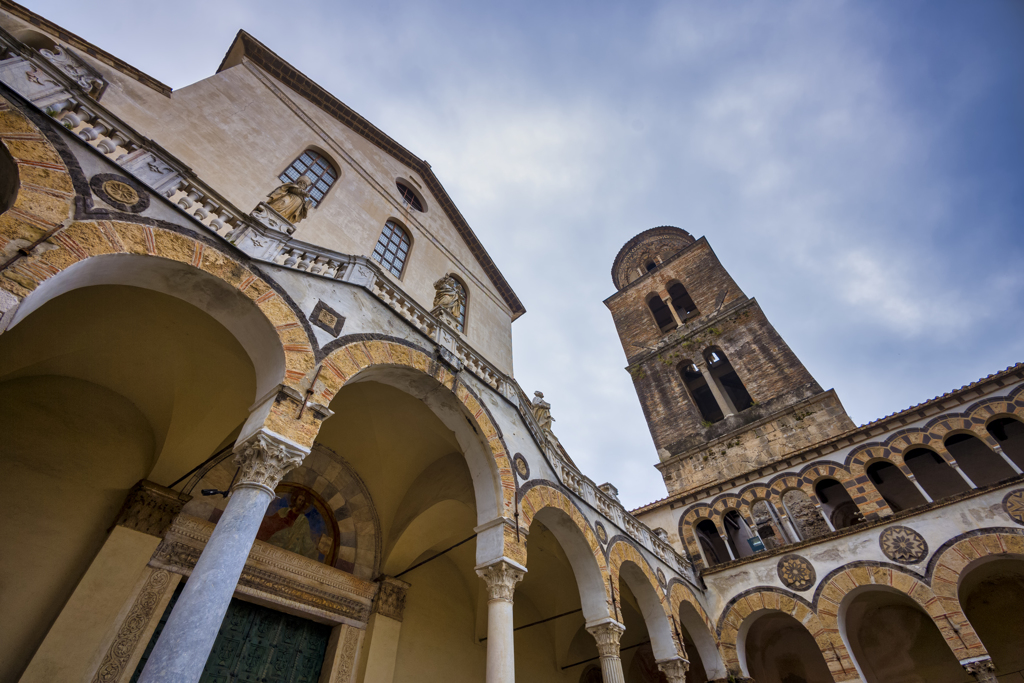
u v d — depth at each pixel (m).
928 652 18.48
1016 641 17.31
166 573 10.09
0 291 5.46
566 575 17.11
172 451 10.70
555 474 14.27
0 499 8.80
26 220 6.14
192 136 13.30
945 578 15.97
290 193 11.74
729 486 23.23
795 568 18.95
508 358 22.64
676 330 36.47
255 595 11.27
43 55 8.12
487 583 10.36
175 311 9.69
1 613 8.22
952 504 17.03
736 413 29.27
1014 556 15.36
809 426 25.78
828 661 16.69
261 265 9.18
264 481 7.25
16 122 6.79
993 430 21.61
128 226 7.33
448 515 14.38
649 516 24.89
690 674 22.19
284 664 11.43
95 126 8.05
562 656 18.70
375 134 21.53
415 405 12.74
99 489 10.05
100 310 9.24
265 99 16.88
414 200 22.91
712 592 20.27
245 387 11.02
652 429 31.80
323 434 13.53
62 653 8.29
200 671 5.48
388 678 12.75
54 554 9.10
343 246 16.16
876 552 17.58
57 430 9.84
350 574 13.30
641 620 20.31
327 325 9.56
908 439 19.73
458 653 15.49
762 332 31.78
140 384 10.58
